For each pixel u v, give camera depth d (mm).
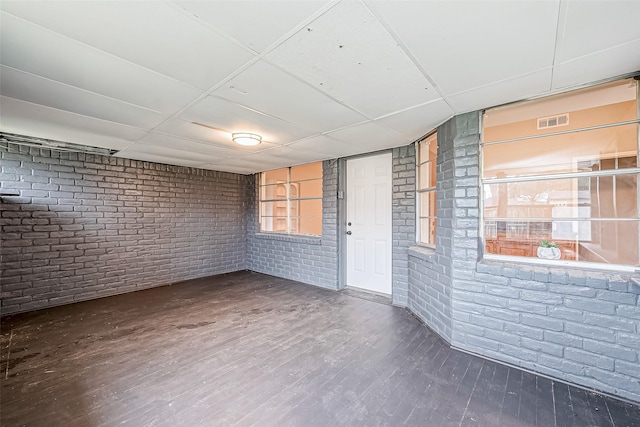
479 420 1621
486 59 1597
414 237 3479
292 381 2000
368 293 4148
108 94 2031
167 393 1869
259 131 2936
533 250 2357
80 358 2320
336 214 4332
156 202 4609
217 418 1640
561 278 1993
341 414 1672
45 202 3578
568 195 2281
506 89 1979
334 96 2080
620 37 1383
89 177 3930
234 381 2004
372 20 1263
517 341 2166
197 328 2928
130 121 2605
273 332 2820
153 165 4586
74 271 3795
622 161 2098
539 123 2420
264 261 5508
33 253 3492
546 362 2047
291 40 1408
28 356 2352
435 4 1167
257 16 1232
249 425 1583
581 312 1924
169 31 1336
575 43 1440
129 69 1690
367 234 4230
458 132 2467
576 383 1933
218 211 5449
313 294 4121
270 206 5672
